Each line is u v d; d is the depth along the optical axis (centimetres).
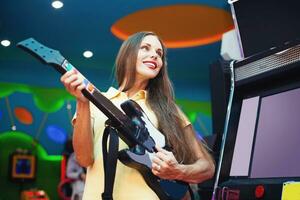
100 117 150
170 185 140
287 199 99
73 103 669
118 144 135
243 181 117
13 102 631
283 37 125
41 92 651
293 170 106
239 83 127
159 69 159
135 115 144
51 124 647
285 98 116
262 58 120
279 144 113
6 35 545
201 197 197
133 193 134
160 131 150
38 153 629
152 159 135
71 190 593
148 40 160
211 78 198
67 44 578
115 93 156
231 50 271
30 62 645
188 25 528
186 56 624
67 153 613
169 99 160
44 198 583
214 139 188
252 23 134
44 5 464
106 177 131
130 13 491
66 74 132
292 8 122
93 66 666
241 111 128
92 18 501
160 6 479
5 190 600
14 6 464
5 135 616
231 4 140
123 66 160
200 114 743
